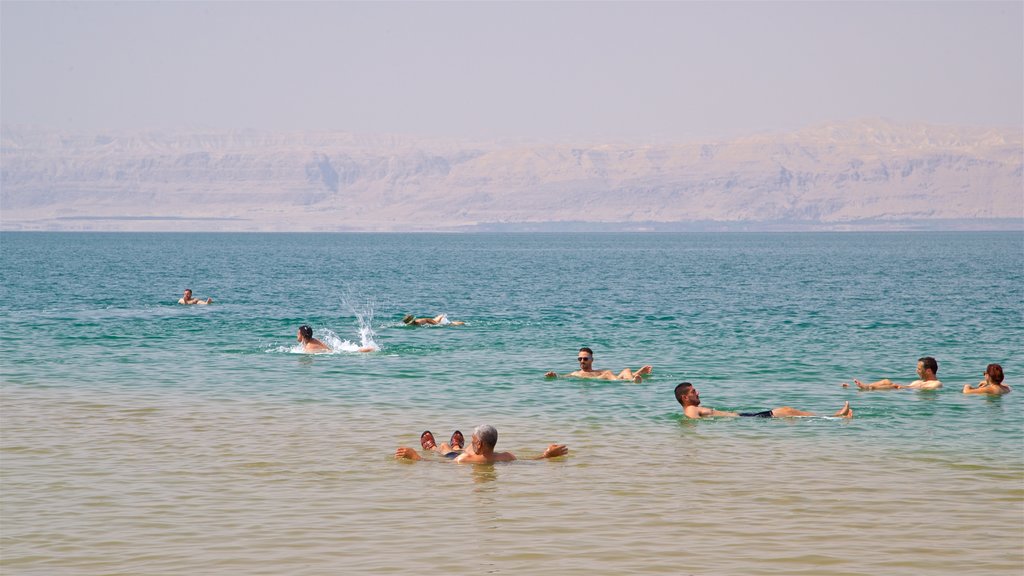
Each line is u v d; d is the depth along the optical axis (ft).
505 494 52.54
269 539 44.96
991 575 40.60
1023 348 122.01
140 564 41.75
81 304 195.93
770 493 52.75
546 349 120.37
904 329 146.41
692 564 41.78
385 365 104.94
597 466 58.95
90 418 74.02
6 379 94.07
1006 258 516.73
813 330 145.18
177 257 534.78
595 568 41.29
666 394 86.02
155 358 110.01
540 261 494.18
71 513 48.91
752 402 82.69
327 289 260.62
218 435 67.92
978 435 68.18
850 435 68.13
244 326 150.10
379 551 43.37
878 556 42.78
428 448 63.31
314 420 73.61
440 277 327.47
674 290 250.57
